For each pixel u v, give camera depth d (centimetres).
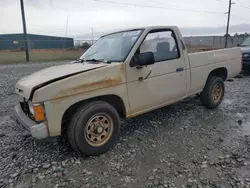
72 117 304
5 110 554
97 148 321
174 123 439
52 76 300
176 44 412
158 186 256
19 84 319
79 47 2745
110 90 324
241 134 387
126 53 349
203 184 256
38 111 276
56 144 363
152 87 374
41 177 278
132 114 360
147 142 363
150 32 376
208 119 459
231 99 607
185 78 427
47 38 5791
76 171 288
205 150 333
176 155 321
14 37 5494
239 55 566
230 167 288
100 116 322
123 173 282
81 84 296
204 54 466
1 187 261
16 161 315
